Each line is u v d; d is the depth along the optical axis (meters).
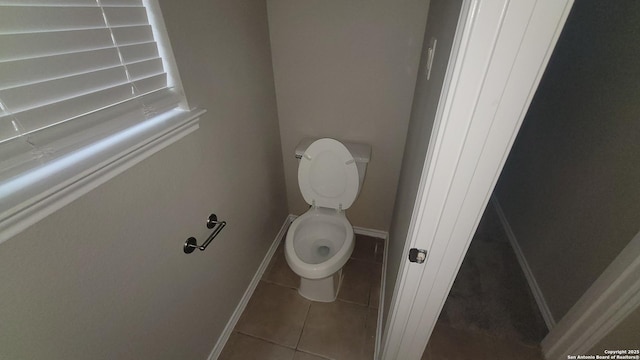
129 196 0.69
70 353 0.60
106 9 0.59
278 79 1.45
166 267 0.86
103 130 0.63
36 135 0.51
